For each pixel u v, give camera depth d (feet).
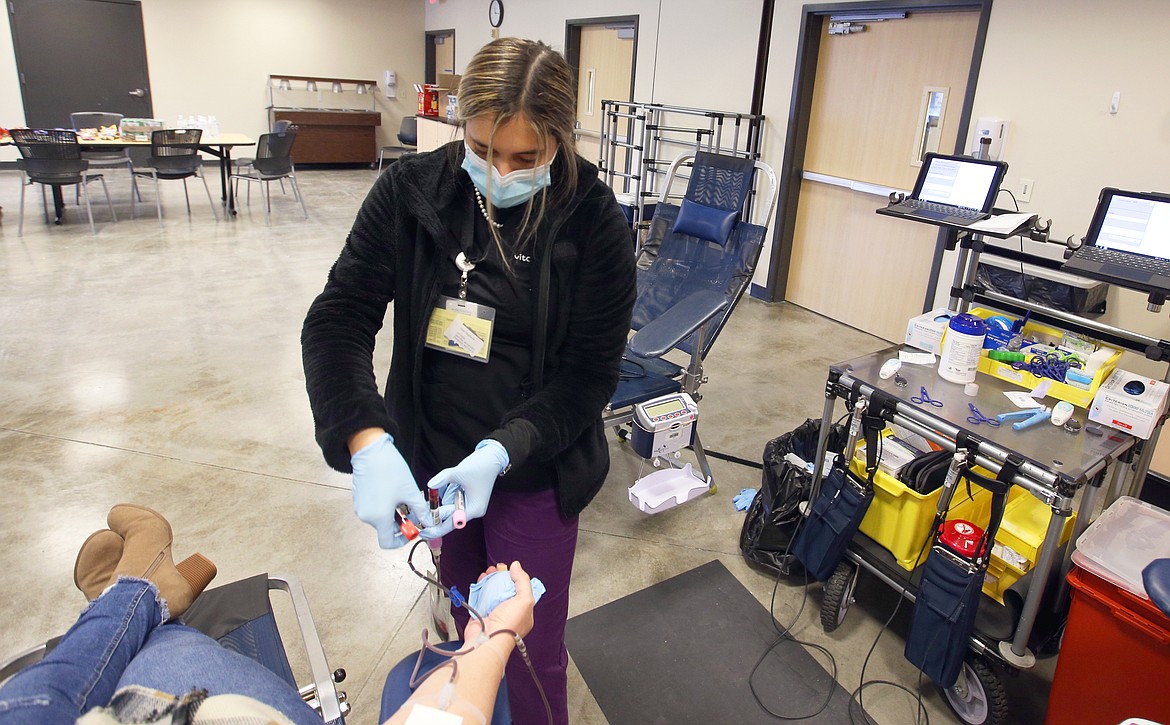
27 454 8.57
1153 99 9.41
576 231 3.48
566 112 3.12
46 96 27.66
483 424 3.83
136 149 20.66
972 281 7.04
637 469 8.94
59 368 10.88
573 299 3.64
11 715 2.16
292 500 7.95
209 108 30.68
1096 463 4.90
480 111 2.97
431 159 3.51
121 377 10.70
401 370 3.78
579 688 5.70
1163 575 3.97
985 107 11.44
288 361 11.57
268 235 19.83
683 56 17.92
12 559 6.83
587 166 3.48
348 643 6.05
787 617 6.56
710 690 5.74
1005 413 5.60
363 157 32.96
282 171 22.08
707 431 10.00
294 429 9.48
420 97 27.07
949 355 6.08
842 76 14.40
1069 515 4.80
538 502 3.86
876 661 6.12
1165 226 5.97
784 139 15.37
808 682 5.86
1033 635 5.56
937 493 5.96
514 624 2.66
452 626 6.03
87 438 9.00
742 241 8.71
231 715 1.94
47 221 19.81
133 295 14.33
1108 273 5.84
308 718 2.33
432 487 3.07
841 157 14.74
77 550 7.00
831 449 7.14
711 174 9.12
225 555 7.02
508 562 4.00
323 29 31.94
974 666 5.36
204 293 14.67
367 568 6.95
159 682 2.30
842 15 14.01
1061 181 10.55
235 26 30.30
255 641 3.96
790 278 16.47
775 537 6.95
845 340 14.15
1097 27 9.85
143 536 3.62
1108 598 4.69
